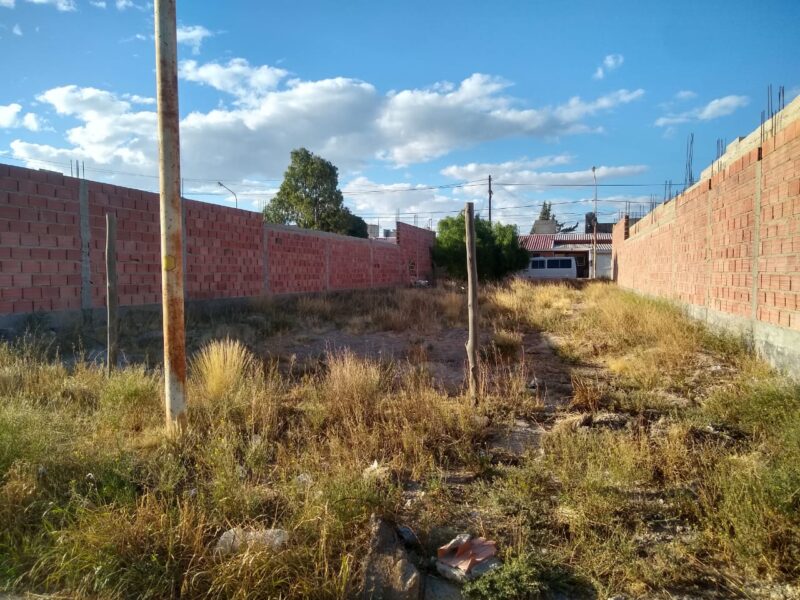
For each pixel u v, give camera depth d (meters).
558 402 5.77
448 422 4.75
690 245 10.85
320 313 13.79
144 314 10.47
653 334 8.86
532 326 11.55
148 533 2.83
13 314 8.08
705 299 9.66
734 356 7.20
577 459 3.94
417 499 3.47
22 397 4.93
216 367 5.78
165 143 4.15
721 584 2.61
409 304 14.55
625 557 2.77
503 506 3.32
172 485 3.36
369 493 3.27
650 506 3.30
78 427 4.47
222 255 13.48
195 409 4.94
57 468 3.59
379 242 24.62
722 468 3.49
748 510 2.92
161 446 4.09
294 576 2.56
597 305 14.16
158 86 4.12
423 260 30.84
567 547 2.90
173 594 2.50
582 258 42.75
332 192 36.06
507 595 2.50
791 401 4.83
